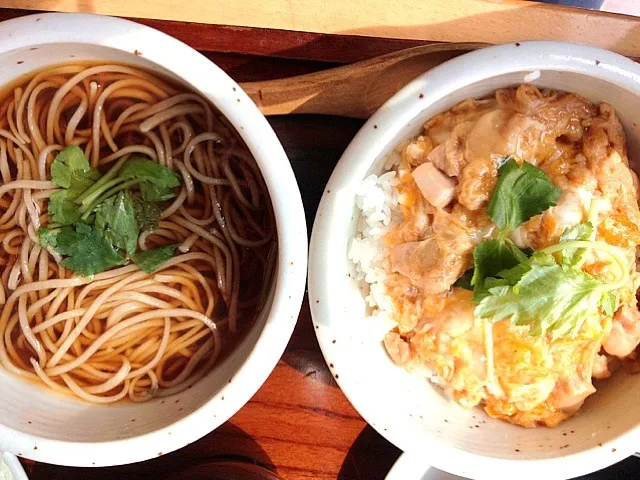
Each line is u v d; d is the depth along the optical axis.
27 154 0.27
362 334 0.27
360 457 0.32
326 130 0.31
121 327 0.29
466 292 0.27
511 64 0.24
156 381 0.29
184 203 0.29
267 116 0.31
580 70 0.24
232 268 0.29
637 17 0.27
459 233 0.26
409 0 0.27
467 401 0.28
